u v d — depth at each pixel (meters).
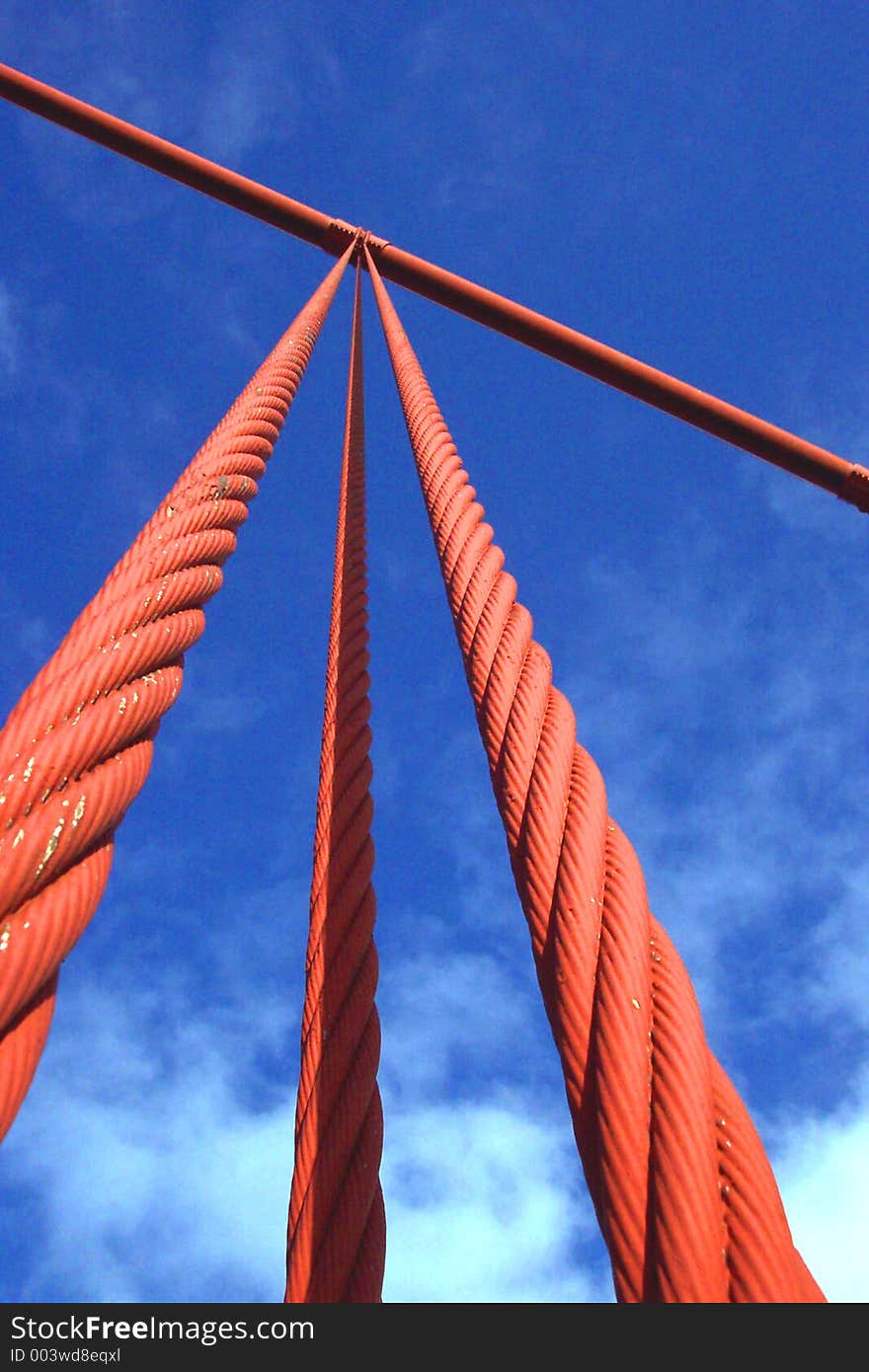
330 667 4.02
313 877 3.15
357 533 4.78
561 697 2.26
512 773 2.01
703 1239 1.26
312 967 2.75
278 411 3.65
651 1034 1.50
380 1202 2.32
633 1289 1.27
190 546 2.39
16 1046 1.41
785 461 5.10
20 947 1.42
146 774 1.85
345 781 3.18
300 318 4.93
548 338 5.45
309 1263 2.15
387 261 6.07
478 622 2.57
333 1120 2.38
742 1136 1.39
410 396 4.43
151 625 2.06
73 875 1.58
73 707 1.74
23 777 1.58
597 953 1.61
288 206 6.30
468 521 3.12
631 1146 1.37
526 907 1.75
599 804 1.90
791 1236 1.31
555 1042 1.55
